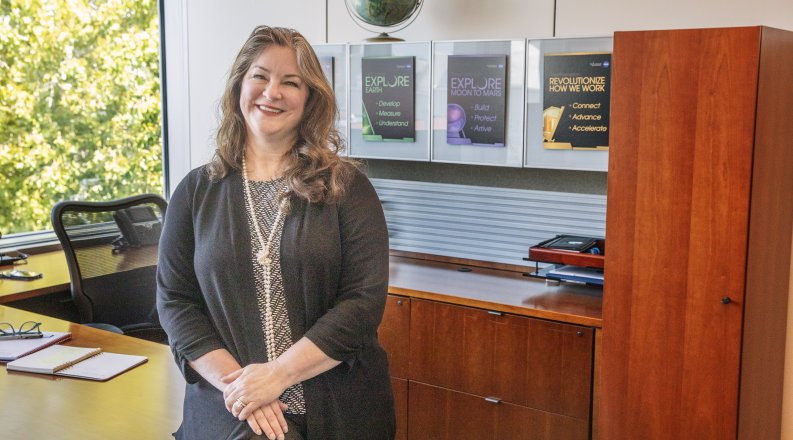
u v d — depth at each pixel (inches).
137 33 186.9
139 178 191.2
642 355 114.6
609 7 135.0
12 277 148.4
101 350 106.7
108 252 144.0
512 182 148.9
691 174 108.7
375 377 80.7
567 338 118.9
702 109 107.0
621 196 113.7
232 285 78.1
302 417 77.8
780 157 114.1
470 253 150.7
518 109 138.0
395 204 158.6
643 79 110.2
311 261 77.1
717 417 111.0
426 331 131.0
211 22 182.5
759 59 103.4
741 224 106.2
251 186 80.7
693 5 128.1
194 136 188.5
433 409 132.1
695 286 110.1
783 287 121.6
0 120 166.1
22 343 107.1
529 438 123.9
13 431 83.0
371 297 78.0
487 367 125.9
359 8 145.0
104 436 82.3
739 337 108.2
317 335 75.8
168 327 81.0
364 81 152.3
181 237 82.0
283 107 79.0
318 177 79.0
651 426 115.3
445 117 145.3
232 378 76.1
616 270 115.0
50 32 172.2
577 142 133.0
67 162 177.8
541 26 141.4
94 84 180.5
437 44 144.3
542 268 138.3
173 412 88.4
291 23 171.0
